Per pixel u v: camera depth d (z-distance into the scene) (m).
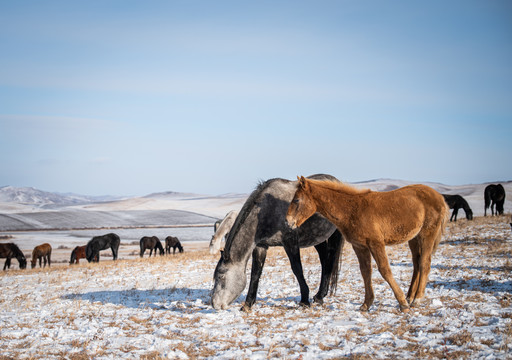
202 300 9.84
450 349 5.16
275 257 17.67
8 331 7.05
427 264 7.36
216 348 5.75
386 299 8.38
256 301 9.09
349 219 7.21
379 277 11.29
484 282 9.38
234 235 7.88
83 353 5.68
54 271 19.98
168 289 11.90
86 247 31.94
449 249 15.98
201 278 14.09
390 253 16.20
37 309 9.45
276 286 11.16
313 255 17.91
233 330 6.60
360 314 7.16
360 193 7.28
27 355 5.63
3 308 9.88
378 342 5.61
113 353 5.66
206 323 7.18
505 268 11.17
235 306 8.63
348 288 10.00
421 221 7.16
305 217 7.32
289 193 8.02
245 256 7.98
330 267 8.47
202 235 71.19
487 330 5.80
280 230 7.91
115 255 32.81
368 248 7.29
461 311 6.88
